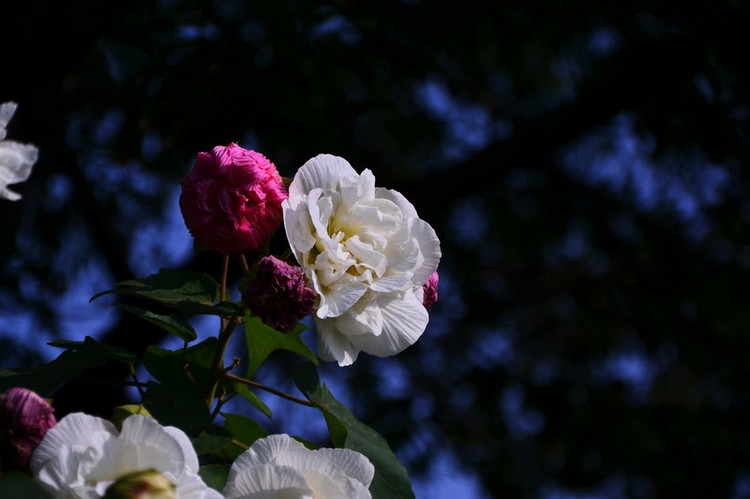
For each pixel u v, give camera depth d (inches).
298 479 53.7
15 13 165.2
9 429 48.8
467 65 218.4
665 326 284.5
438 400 289.7
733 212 269.9
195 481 47.9
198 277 68.9
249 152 68.6
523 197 297.1
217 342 72.6
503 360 305.9
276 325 62.3
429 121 207.5
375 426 273.1
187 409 63.2
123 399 156.7
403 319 68.2
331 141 159.2
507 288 307.1
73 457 46.8
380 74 169.2
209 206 66.3
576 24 218.1
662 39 211.9
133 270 227.3
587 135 287.7
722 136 210.4
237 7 165.0
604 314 296.0
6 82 173.2
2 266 212.5
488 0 197.3
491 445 292.5
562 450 291.6
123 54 165.3
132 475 46.4
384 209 68.0
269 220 67.3
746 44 187.5
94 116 191.6
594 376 301.9
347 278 64.6
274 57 157.6
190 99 152.6
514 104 275.1
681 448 281.7
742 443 284.0
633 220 295.3
